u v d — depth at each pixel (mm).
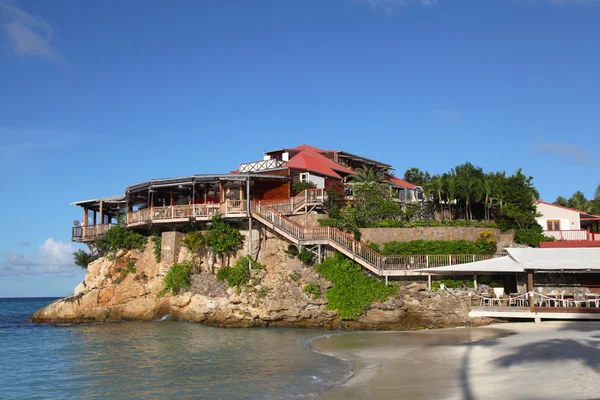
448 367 22438
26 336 40094
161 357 28844
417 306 38938
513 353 23844
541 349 24078
